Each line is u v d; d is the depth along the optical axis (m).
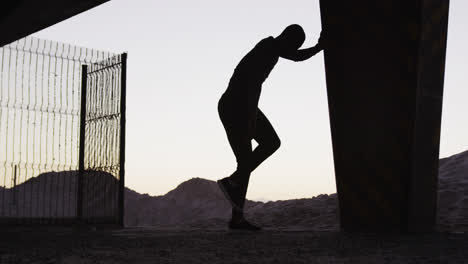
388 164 5.54
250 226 6.08
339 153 5.93
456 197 8.92
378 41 5.50
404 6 5.28
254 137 6.18
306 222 8.21
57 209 7.98
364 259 2.99
